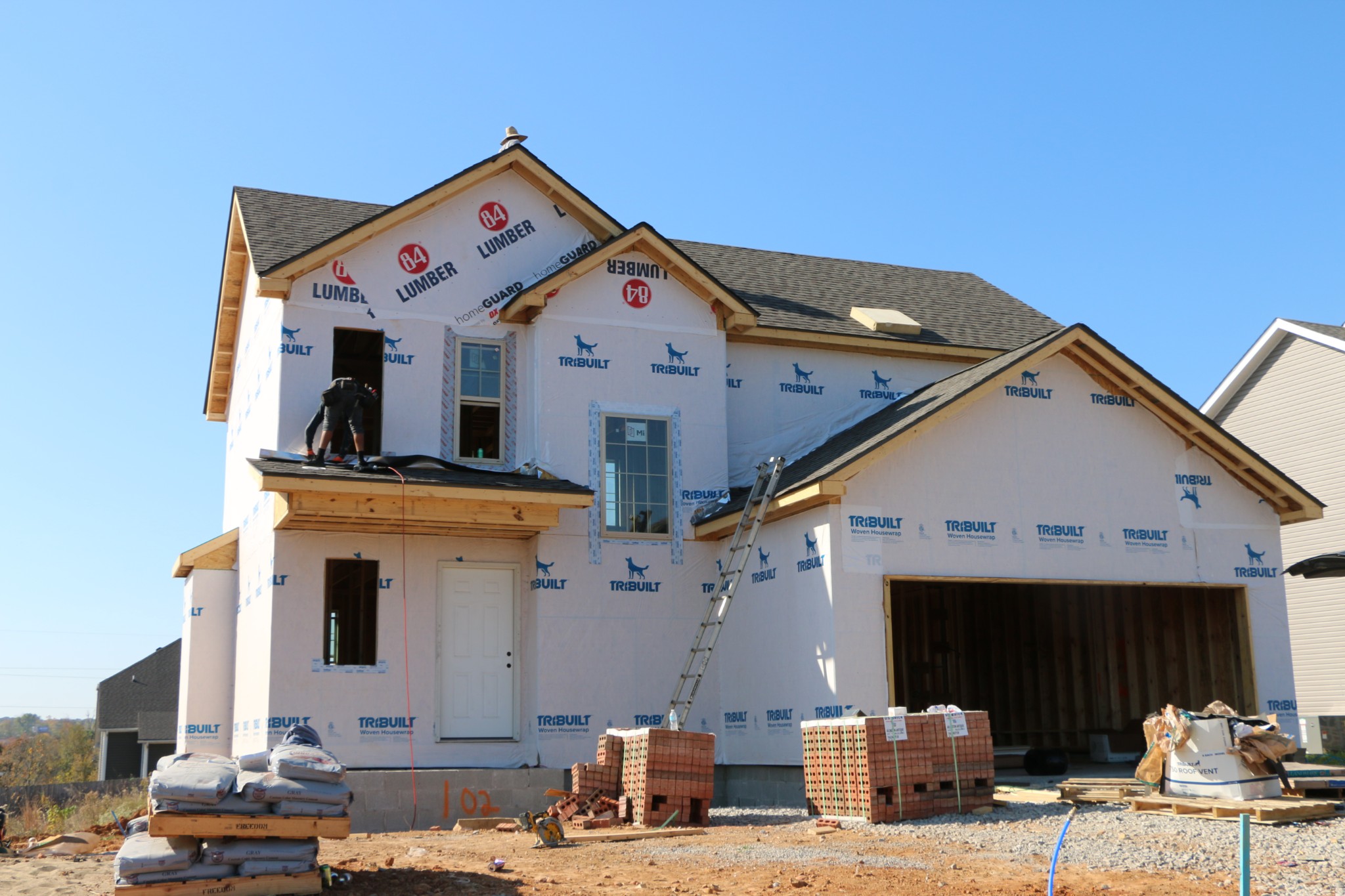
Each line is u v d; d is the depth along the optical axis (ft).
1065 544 52.70
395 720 52.11
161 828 26.25
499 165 58.18
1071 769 60.39
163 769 27.48
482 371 57.67
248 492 59.47
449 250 57.77
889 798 39.81
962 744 41.04
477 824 46.60
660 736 42.73
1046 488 52.90
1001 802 42.04
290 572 51.67
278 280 53.06
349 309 55.31
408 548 53.88
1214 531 55.93
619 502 56.75
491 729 54.19
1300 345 90.33
